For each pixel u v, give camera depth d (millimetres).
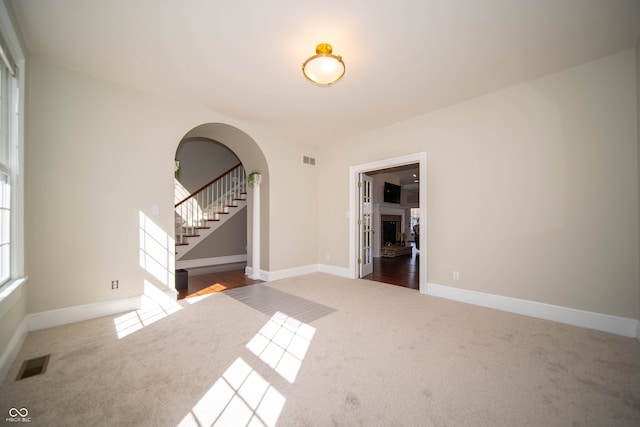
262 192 4613
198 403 1477
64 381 1657
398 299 3416
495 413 1408
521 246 2906
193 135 4168
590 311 2504
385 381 1683
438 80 2842
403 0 1791
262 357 1968
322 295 3600
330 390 1595
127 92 2959
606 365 1861
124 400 1490
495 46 2281
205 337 2295
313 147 5234
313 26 2049
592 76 2512
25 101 2252
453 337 2307
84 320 2650
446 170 3492
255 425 1322
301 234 4969
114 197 2863
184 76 2770
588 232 2529
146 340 2229
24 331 2236
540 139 2791
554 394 1559
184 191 6574
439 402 1490
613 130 2412
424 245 3693
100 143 2787
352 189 4707
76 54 2412
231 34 2141
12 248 2117
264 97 3225
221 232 6465
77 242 2643
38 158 2439
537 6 1842
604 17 1938
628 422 1343
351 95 3170
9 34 1856
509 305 2969
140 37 2186
